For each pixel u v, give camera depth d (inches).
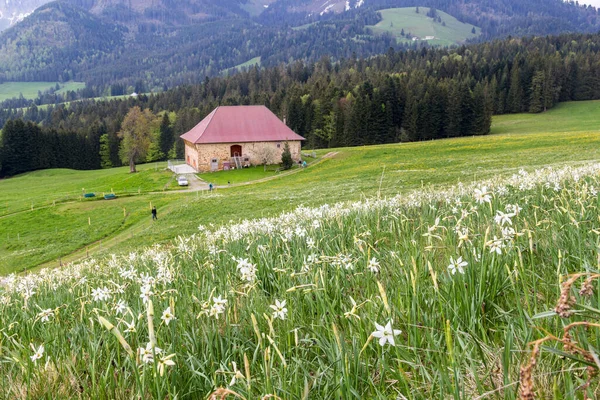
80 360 167.0
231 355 154.9
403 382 121.1
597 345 108.6
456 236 241.1
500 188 380.2
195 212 1803.6
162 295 211.9
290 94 6038.4
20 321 244.1
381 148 3486.7
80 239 1780.3
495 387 114.8
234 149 3358.8
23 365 151.3
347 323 163.9
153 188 2915.8
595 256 168.2
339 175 2539.4
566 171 461.1
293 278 217.9
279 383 126.1
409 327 142.8
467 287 162.4
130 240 1530.5
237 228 407.8
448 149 3056.1
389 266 219.5
